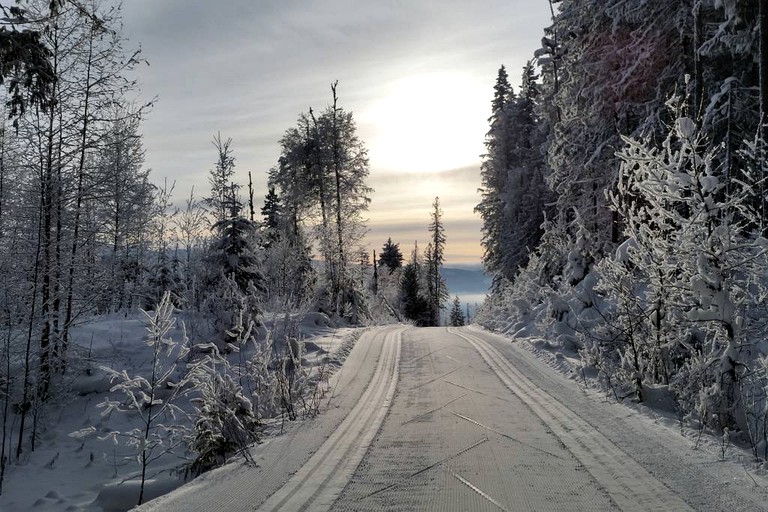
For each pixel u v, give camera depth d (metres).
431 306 66.44
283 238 29.69
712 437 6.51
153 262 22.73
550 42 28.69
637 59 18.58
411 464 5.71
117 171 14.34
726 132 16.00
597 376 10.44
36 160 12.72
